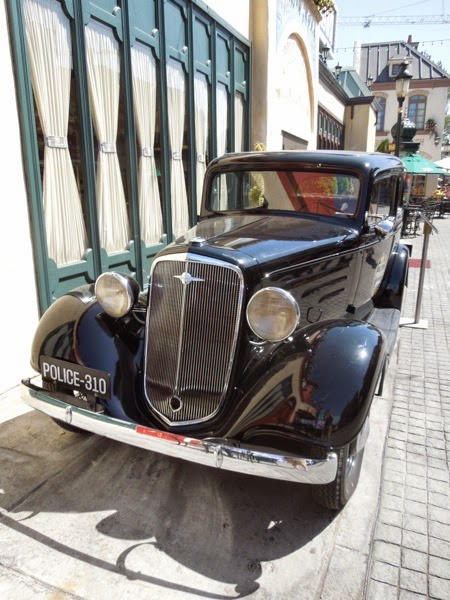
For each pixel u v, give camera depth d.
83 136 4.55
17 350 3.88
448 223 19.58
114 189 5.14
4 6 3.53
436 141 36.47
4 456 3.04
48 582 2.16
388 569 2.29
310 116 11.95
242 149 8.57
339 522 2.57
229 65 7.56
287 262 2.75
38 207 3.95
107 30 4.79
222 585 2.17
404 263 4.86
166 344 2.58
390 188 4.58
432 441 3.38
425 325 5.91
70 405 2.51
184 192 6.66
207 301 2.46
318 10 10.85
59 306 2.97
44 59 4.05
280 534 2.48
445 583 2.22
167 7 5.68
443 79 35.31
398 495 2.82
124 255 5.27
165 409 2.61
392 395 4.06
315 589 2.16
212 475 2.94
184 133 6.53
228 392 2.48
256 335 2.44
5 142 3.60
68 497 2.70
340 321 2.66
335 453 2.18
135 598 2.09
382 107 36.56
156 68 5.68
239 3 7.60
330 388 2.23
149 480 2.87
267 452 2.26
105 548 2.36
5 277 3.69
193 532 2.48
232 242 2.71
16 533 2.43
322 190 3.76
